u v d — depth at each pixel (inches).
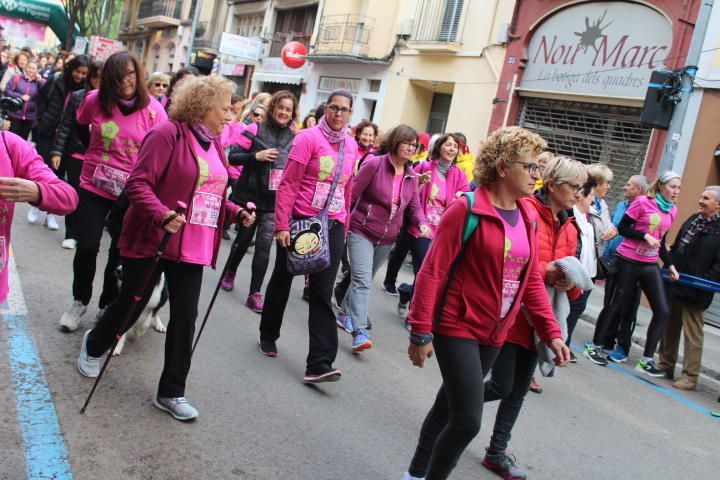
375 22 839.1
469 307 124.0
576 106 583.5
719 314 431.2
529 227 131.3
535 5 615.8
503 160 124.3
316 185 195.0
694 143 476.1
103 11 1740.9
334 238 197.2
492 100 655.1
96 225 196.7
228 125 323.3
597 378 278.8
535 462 177.2
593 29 566.9
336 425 172.2
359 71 861.2
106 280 201.5
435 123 790.5
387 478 149.3
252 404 174.4
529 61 623.5
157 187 151.5
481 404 123.0
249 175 265.7
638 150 530.9
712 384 301.4
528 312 141.6
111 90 197.5
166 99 339.3
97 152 199.2
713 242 282.5
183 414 155.9
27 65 484.1
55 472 125.9
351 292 235.0
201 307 254.2
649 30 525.7
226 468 139.3
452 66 714.2
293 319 264.2
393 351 250.2
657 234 293.1
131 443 141.9
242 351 213.3
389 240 241.9
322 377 190.9
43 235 314.5
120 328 152.8
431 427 135.2
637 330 382.6
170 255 151.7
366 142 350.9
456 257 124.2
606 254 307.4
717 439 227.8
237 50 1075.3
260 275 263.4
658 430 225.1
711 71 470.6
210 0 1339.8
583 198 224.5
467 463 167.0
